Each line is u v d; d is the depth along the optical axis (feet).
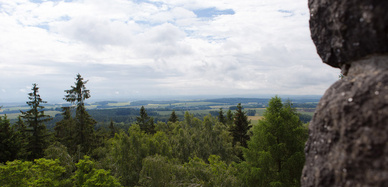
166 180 34.27
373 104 4.37
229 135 93.45
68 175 31.96
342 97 5.03
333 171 4.97
